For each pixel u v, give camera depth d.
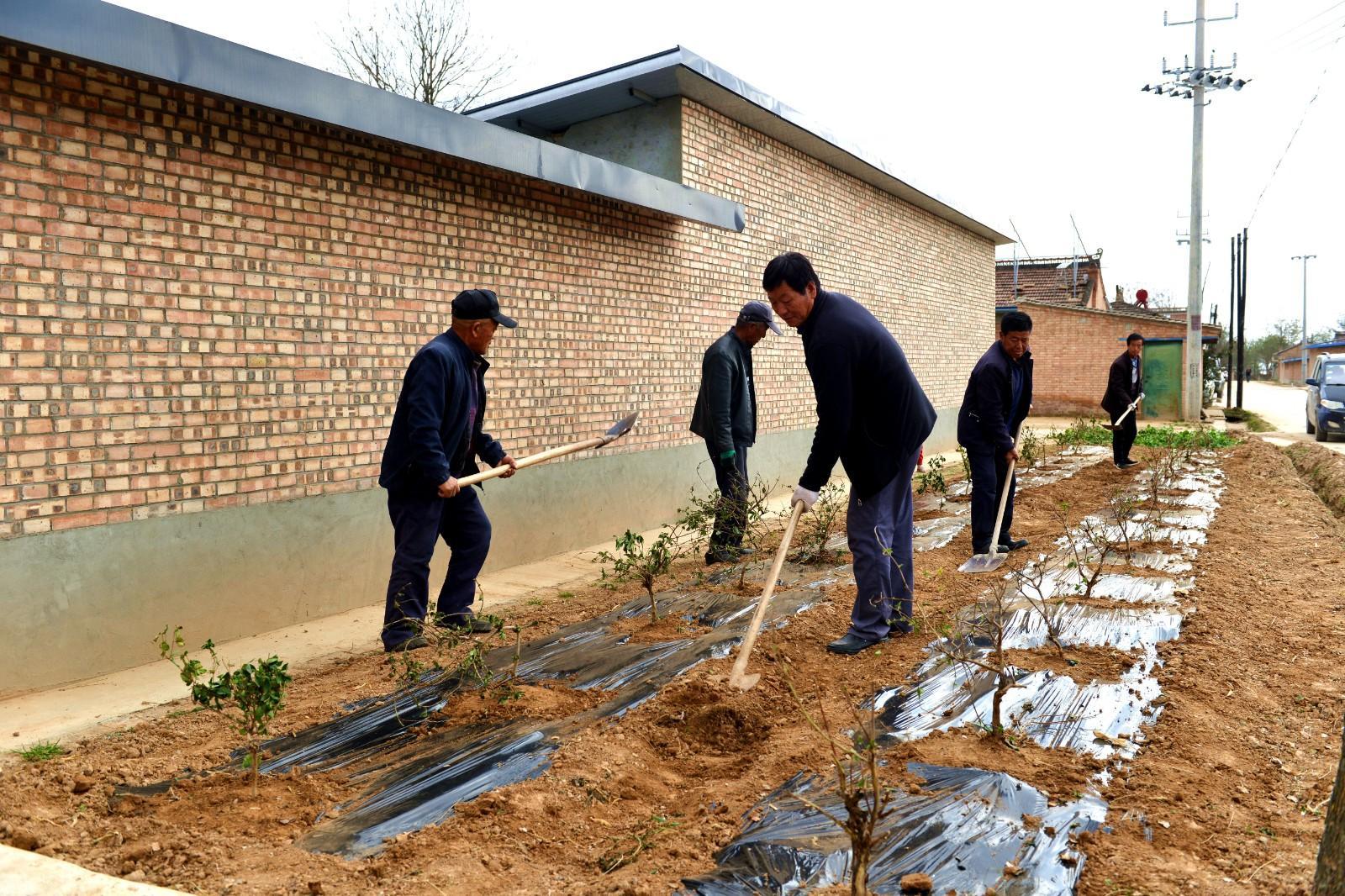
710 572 6.70
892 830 2.71
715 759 3.52
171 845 2.80
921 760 3.22
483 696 4.09
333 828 2.94
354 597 6.18
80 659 4.68
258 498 5.55
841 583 6.14
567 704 4.03
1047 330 27.42
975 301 19.36
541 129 10.45
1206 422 24.69
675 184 8.61
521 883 2.58
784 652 4.58
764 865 2.55
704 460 10.05
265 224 5.53
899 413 4.48
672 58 8.59
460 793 3.16
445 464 4.89
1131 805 2.91
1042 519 8.73
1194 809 2.91
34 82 4.45
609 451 8.55
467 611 5.43
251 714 3.33
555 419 7.90
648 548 8.16
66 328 4.61
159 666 4.94
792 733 3.54
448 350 5.02
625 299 8.72
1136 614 5.00
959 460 15.52
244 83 4.90
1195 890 2.44
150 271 4.96
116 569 4.83
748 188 10.73
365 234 6.16
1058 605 5.18
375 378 6.27
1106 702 3.77
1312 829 2.86
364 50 21.77
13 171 4.39
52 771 3.36
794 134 11.09
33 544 4.47
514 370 7.44
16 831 2.85
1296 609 5.34
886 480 4.55
